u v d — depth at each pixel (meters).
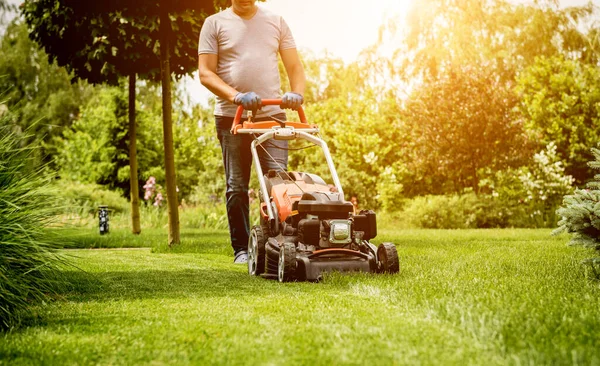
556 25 22.19
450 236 10.69
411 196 20.33
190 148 26.56
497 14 22.09
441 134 18.98
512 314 2.72
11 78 27.95
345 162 19.03
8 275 3.21
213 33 6.28
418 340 2.41
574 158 19.36
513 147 18.89
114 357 2.32
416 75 21.73
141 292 4.05
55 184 4.09
